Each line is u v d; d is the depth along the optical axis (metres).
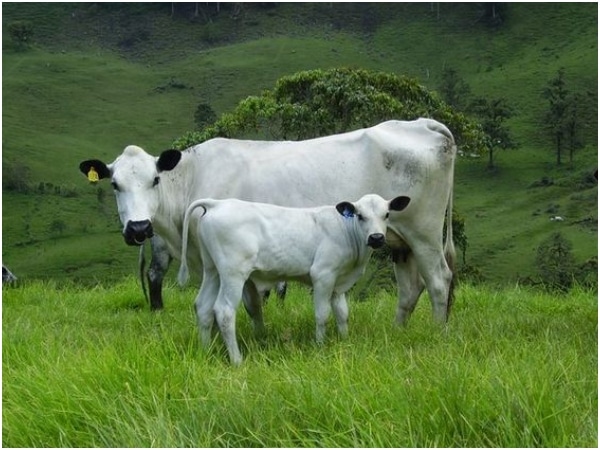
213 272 7.83
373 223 7.77
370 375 5.78
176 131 126.62
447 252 9.21
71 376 6.12
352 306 10.81
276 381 5.65
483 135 27.14
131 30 189.25
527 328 8.50
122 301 12.14
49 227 82.38
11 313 10.55
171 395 5.69
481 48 150.75
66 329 8.99
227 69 152.75
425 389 5.27
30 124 125.25
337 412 5.09
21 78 147.38
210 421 5.17
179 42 181.38
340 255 7.84
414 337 7.74
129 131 125.75
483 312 10.09
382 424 4.94
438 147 8.89
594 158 94.44
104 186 99.25
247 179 8.54
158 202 8.49
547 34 148.62
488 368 5.68
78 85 147.62
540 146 102.00
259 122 24.00
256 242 7.57
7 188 93.06
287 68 150.88
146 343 6.96
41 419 5.57
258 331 8.38
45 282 14.57
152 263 11.52
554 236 60.19
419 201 8.81
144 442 5.05
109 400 5.67
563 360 6.18
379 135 8.77
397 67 150.75
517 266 56.97
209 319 7.79
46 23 193.50
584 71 124.19
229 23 186.75
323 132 23.20
